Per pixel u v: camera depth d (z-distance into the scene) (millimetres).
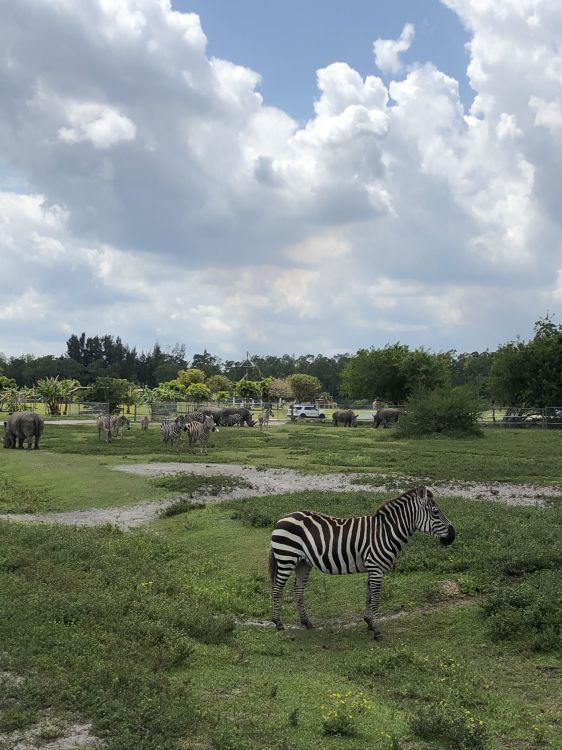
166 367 157000
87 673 6688
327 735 6062
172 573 11961
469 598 10570
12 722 5793
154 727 5758
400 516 9734
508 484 21703
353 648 8969
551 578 10242
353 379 70188
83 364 164625
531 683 7664
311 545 9711
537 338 61938
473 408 42062
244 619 10375
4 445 34250
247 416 57312
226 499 19219
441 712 6422
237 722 6059
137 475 23219
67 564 11070
